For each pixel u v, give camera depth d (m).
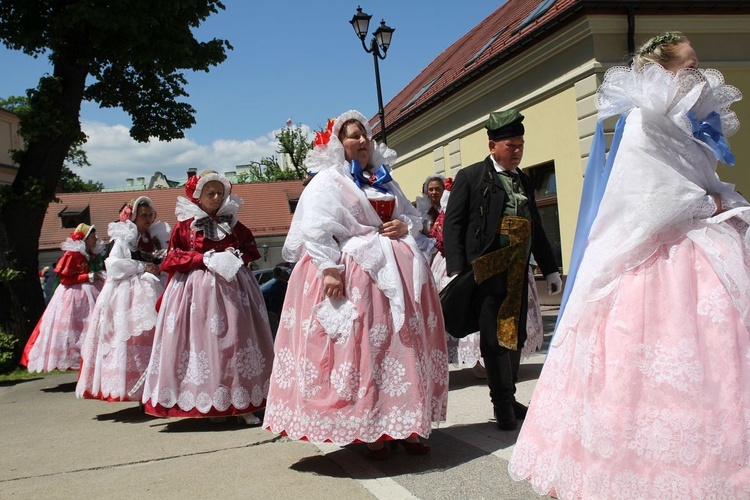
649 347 2.05
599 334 2.15
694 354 1.99
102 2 9.77
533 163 12.04
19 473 3.65
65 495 3.18
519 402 4.50
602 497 1.99
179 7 10.52
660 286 2.12
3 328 9.64
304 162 3.67
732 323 2.02
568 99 11.00
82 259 7.50
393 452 3.58
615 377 2.05
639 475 1.95
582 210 2.66
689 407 1.94
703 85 2.26
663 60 2.45
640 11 10.36
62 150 10.09
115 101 12.67
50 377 8.77
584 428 2.08
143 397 4.71
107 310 5.35
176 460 3.73
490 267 3.85
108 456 3.93
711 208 2.19
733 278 2.04
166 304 4.73
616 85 2.41
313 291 3.37
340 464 3.41
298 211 3.57
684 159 2.25
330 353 3.22
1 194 9.72
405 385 3.21
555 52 11.20
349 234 3.40
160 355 4.67
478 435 3.83
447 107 15.05
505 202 3.98
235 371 4.59
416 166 17.48
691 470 1.90
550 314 11.49
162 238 5.91
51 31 9.93
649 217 2.16
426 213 6.82
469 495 2.81
